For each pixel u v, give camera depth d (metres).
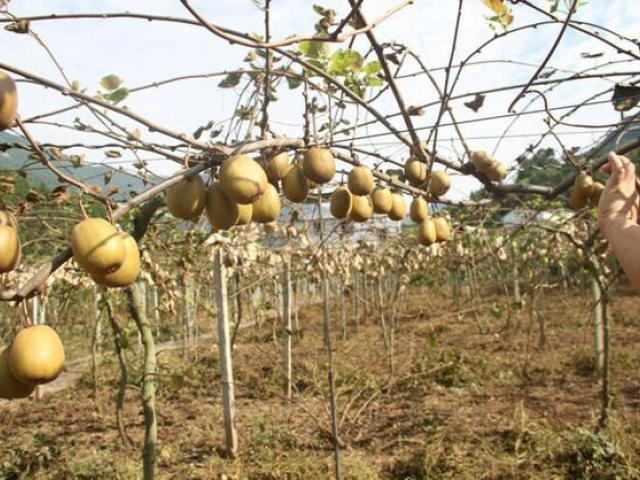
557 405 7.33
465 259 8.11
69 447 6.53
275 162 1.98
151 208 2.73
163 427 7.26
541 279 9.56
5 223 1.44
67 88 1.46
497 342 11.55
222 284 6.23
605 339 5.89
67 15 1.41
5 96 1.34
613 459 5.16
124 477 5.44
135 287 3.38
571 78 2.23
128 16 1.42
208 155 1.71
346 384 8.24
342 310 12.54
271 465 5.58
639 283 1.57
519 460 5.39
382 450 6.13
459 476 5.32
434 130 2.23
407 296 17.44
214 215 1.75
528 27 2.13
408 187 2.57
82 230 1.39
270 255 7.73
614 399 7.33
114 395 8.96
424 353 10.66
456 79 2.16
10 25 1.39
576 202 2.51
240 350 11.29
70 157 2.72
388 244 10.54
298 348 11.98
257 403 8.09
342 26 1.52
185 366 9.43
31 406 8.58
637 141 2.29
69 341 13.77
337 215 2.43
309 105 2.19
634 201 1.74
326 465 5.58
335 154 2.19
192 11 1.35
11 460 6.06
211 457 5.98
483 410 7.26
